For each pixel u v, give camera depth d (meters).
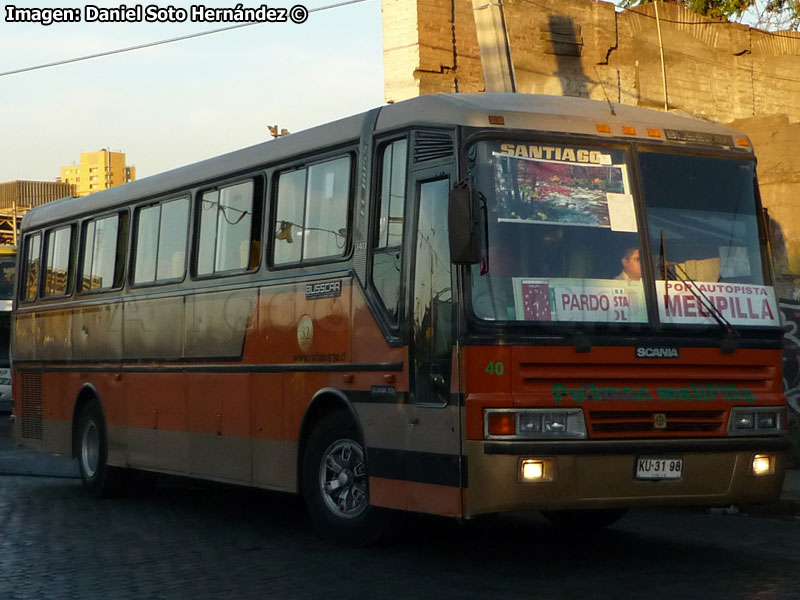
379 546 9.20
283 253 10.07
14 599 7.50
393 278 8.62
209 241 11.23
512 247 7.88
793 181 14.97
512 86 15.40
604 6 19.88
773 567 8.22
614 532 10.01
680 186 8.48
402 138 8.73
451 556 8.77
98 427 13.30
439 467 7.96
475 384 7.70
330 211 9.48
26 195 102.06
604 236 8.12
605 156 8.30
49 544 9.73
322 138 9.70
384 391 8.59
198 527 10.71
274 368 9.98
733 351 8.26
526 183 8.03
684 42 20.97
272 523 10.94
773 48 22.34
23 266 15.78
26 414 15.32
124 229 13.02
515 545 9.30
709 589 7.40
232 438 10.60
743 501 8.21
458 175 8.00
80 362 13.79
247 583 7.85
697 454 8.01
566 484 7.62
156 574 8.27
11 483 15.12
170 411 11.71
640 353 7.94
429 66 18.30
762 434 8.30
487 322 7.70
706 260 8.39
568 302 7.88
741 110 21.78
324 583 7.77
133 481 13.22
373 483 8.70
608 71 19.88
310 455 9.48
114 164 160.62
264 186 10.43
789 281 14.84
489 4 15.44
